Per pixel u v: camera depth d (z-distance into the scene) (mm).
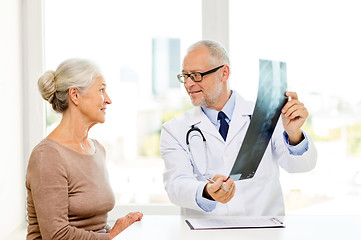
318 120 2055
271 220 1304
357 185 2059
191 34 2109
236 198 1646
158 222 1299
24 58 2102
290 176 2064
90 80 1490
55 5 2119
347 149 2057
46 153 1403
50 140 1455
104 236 1417
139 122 2146
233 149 1671
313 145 1575
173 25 2113
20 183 2064
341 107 2049
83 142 1562
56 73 1497
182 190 1483
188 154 1697
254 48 2062
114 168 2145
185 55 1657
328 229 1199
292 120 1456
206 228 1206
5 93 1888
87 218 1486
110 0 2113
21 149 2080
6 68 1902
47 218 1348
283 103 1364
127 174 2150
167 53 2127
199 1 2098
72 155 1464
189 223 1269
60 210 1366
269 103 1301
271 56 2055
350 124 2053
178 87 2129
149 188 2150
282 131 1716
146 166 2152
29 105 2105
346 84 2039
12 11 1982
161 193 2148
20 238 1927
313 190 2062
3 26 1872
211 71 1616
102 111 1540
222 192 1289
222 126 1727
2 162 1847
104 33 2119
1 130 1838
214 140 1681
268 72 1286
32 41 2096
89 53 2123
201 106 1719
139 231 1188
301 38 2043
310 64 2043
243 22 2064
